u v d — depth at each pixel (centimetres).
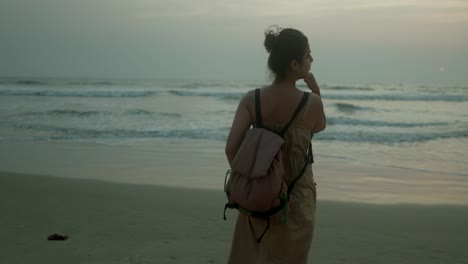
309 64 218
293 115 212
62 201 585
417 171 872
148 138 1290
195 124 1605
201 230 470
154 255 392
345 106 2514
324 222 523
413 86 6175
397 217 551
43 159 954
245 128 215
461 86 6275
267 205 200
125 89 3756
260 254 214
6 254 389
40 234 446
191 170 856
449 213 574
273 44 214
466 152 1124
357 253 416
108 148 1112
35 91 2952
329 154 1073
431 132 1495
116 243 423
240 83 6384
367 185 746
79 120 1673
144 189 674
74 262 373
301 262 217
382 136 1391
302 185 216
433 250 429
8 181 706
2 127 1452
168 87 4625
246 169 201
